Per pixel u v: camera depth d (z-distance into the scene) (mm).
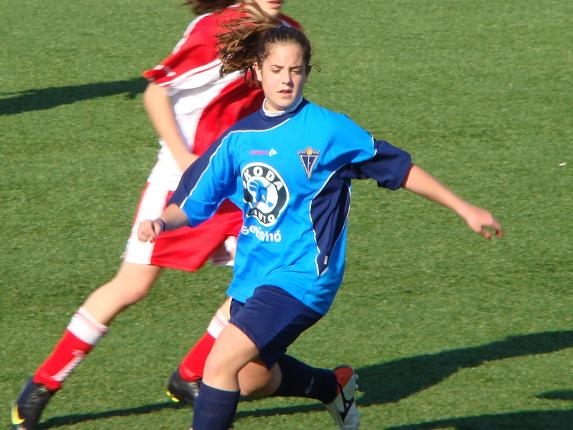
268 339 13492
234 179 14141
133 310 20078
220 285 21094
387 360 18375
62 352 16000
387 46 35594
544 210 24547
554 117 29953
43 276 21578
